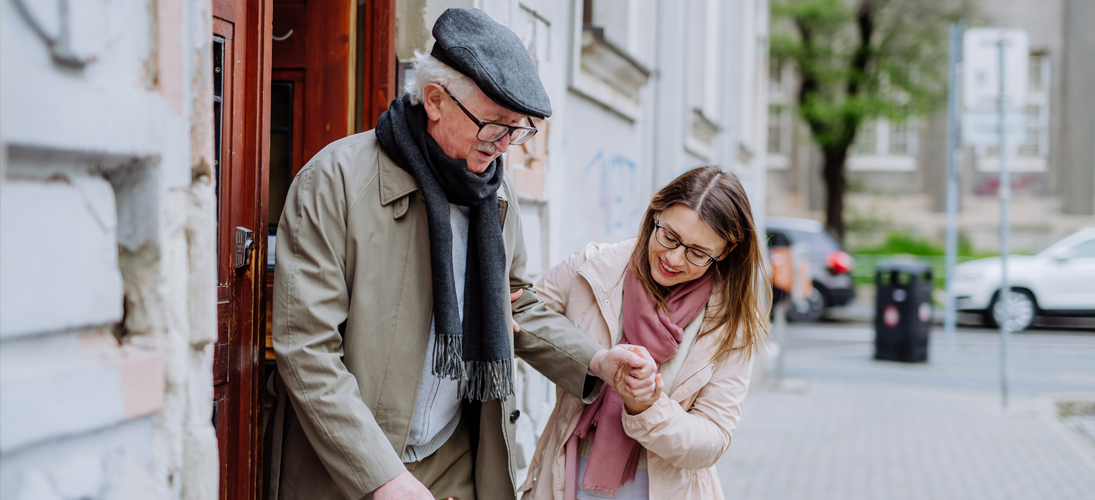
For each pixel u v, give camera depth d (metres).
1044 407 7.18
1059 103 22.22
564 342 1.98
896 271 9.86
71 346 0.99
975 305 12.84
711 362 1.97
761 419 6.62
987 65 7.18
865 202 24.41
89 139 0.95
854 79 19.55
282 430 1.81
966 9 19.47
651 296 2.00
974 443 5.88
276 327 1.63
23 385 0.89
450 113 1.68
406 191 1.72
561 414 2.08
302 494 1.75
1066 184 22.03
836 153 20.52
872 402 7.36
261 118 2.06
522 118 1.71
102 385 0.99
